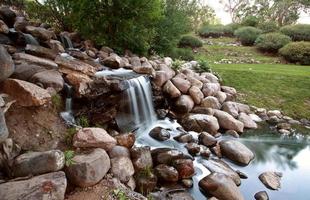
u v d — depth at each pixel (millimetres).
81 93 4363
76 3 7391
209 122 5883
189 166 4070
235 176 4305
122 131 5012
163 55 9727
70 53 6355
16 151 3020
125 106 5215
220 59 14055
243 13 26406
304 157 5316
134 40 8070
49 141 3418
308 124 7043
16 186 2496
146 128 5656
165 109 6457
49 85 3930
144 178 3660
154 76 6391
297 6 23422
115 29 7867
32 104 3436
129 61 7188
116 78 5320
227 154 4984
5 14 7180
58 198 2537
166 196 3572
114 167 3406
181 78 7074
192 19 18812
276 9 23812
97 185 3066
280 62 13656
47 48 5758
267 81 9000
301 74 9953
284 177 4562
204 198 3727
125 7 7457
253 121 6852
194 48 15562
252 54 15148
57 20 8438
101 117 4719
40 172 2777
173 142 5152
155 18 8148
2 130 2707
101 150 3357
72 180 2951
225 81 8812
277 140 6047
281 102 7879
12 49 5000
